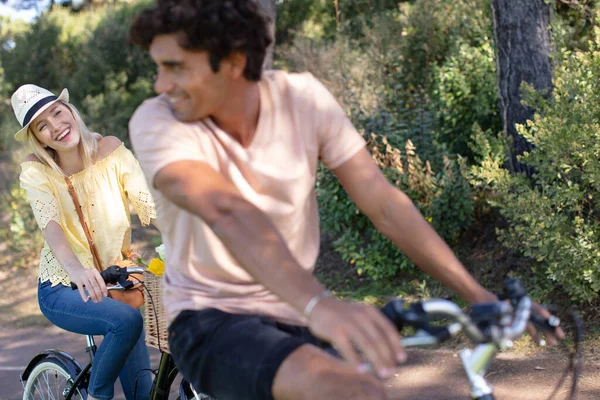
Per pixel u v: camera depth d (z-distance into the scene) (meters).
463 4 8.28
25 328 6.84
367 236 6.48
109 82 12.24
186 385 3.30
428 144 6.55
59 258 3.37
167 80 1.86
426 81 8.16
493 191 6.20
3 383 5.41
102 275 3.29
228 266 2.01
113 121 11.80
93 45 12.67
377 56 8.66
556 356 4.55
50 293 3.56
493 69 6.77
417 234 2.07
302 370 1.68
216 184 1.77
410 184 6.05
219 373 1.83
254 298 2.02
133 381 3.68
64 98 3.56
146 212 3.64
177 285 2.08
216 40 1.80
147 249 8.35
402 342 1.56
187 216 2.00
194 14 1.78
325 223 6.40
